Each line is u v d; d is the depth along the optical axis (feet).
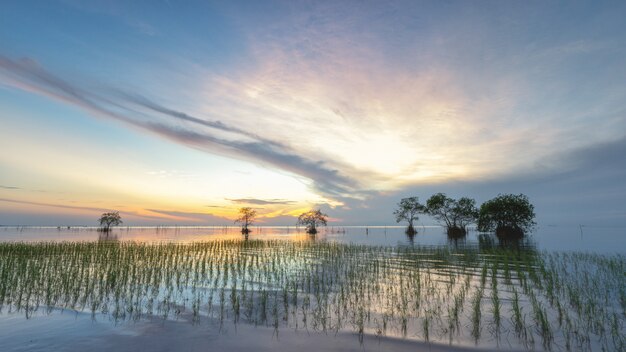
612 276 59.57
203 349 26.73
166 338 28.91
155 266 67.31
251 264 71.97
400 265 74.33
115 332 30.07
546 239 184.44
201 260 81.10
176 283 53.21
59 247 103.86
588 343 28.45
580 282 54.13
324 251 105.91
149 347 26.86
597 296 45.03
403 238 204.33
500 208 190.60
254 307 39.58
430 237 217.36
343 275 61.98
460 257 89.30
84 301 40.37
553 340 29.17
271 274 62.80
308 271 66.18
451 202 221.66
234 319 34.58
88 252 90.38
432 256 91.97
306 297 44.32
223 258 85.46
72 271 60.03
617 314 36.88
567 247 124.88
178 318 34.65
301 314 36.81
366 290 49.08
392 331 31.32
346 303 41.50
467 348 27.48
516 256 91.15
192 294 45.73
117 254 86.69
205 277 58.59
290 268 70.28
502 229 191.83
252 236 252.21
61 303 39.45
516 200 188.55
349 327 32.48
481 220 199.31
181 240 175.01
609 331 31.45
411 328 32.19
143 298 42.88
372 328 32.17
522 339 29.32
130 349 26.35
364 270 67.46
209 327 31.99
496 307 34.78
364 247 118.83
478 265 74.08
